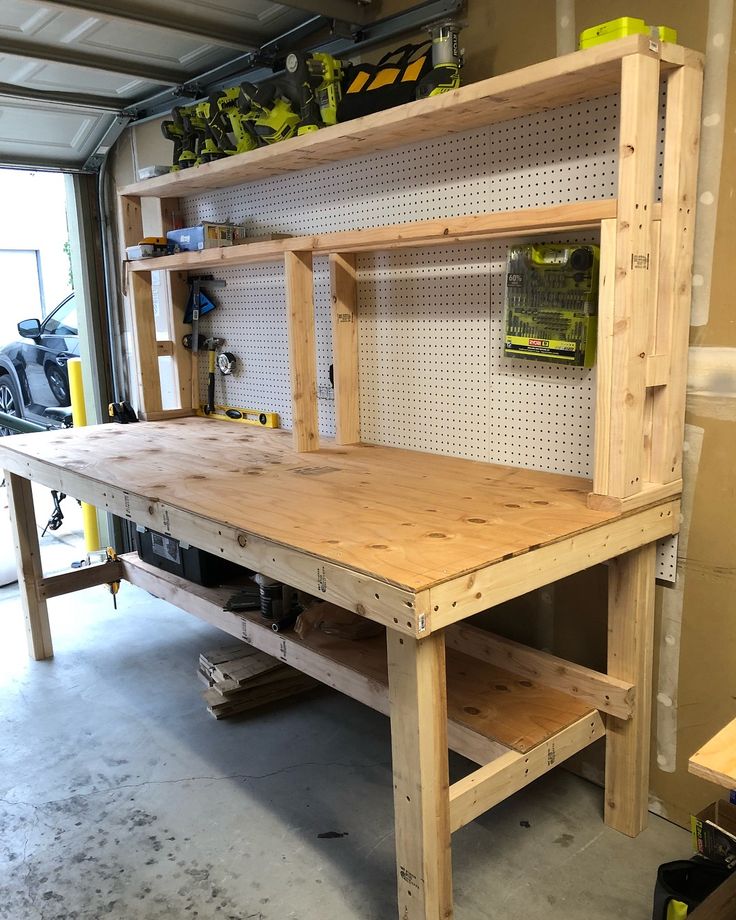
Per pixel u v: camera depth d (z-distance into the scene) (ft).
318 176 8.35
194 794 7.12
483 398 7.15
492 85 5.53
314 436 8.02
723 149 5.39
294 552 4.82
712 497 5.89
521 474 6.66
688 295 5.58
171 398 11.71
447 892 4.88
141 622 11.22
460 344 7.25
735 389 5.61
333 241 6.95
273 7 8.08
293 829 6.61
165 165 10.59
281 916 5.66
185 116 9.30
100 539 13.43
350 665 6.36
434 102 5.96
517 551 4.57
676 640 6.31
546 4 6.26
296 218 8.77
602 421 5.30
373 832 6.55
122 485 6.72
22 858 6.32
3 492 18.79
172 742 8.00
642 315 5.12
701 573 6.06
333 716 8.49
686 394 5.86
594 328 6.02
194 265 8.95
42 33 8.49
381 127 6.50
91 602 12.04
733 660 6.01
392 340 7.91
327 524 5.24
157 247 9.65
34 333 20.43
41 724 8.39
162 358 11.78
